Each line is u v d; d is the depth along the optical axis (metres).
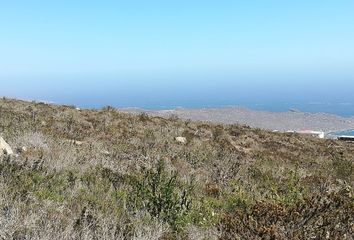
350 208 5.89
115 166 10.19
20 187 6.42
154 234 5.51
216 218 6.69
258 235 5.02
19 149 10.18
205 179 10.88
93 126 18.41
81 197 6.74
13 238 4.77
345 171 14.84
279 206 5.72
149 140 16.03
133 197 7.14
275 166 14.35
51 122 17.00
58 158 9.49
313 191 9.65
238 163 13.16
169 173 9.90
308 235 5.10
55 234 4.88
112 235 5.14
